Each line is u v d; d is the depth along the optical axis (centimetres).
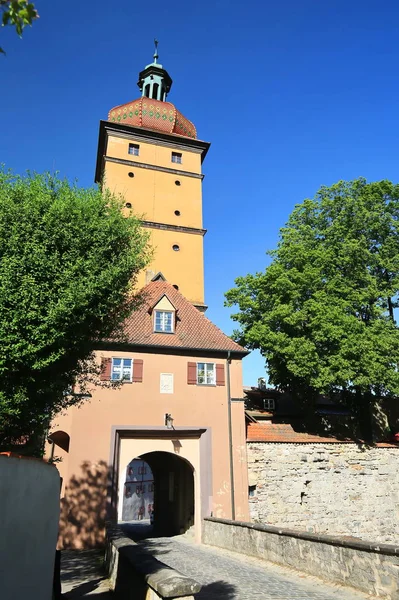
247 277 2845
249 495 2108
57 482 754
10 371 759
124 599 756
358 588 923
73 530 1733
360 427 2789
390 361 2436
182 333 2269
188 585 521
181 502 2408
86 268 909
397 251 2809
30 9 341
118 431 1941
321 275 2689
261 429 2333
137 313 2281
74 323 847
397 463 2470
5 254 813
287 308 2489
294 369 2383
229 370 2247
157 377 2094
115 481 1858
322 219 3012
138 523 3788
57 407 1014
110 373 2028
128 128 3503
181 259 3325
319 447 2320
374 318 2714
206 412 2123
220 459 2075
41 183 1008
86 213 997
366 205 2917
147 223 3303
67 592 917
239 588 986
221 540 1684
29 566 589
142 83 4128
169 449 2022
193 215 3481
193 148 3703
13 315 764
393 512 2369
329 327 2355
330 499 2252
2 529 496
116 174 3384
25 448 880
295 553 1168
